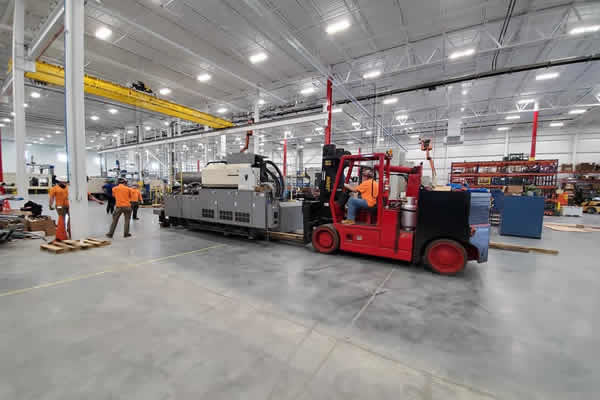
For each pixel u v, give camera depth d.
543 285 3.31
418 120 16.75
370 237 4.20
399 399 1.46
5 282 3.16
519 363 1.80
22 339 2.00
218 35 8.02
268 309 2.55
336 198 4.97
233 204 5.72
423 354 1.89
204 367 1.70
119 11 6.95
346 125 17.92
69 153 5.09
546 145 17.88
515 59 9.26
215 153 21.41
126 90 9.51
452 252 3.62
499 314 2.53
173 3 6.62
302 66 9.92
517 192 10.12
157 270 3.68
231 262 4.11
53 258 4.19
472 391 1.54
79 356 1.80
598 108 13.91
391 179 6.00
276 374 1.65
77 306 2.55
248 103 14.27
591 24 6.18
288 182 18.52
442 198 3.65
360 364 1.76
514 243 5.90
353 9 6.64
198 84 11.75
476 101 13.14
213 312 2.46
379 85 11.55
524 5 6.39
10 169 25.19
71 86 5.05
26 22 7.93
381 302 2.76
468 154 20.02
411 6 6.54
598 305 2.75
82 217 5.26
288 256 4.50
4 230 4.98
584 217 11.61
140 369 1.67
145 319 2.32
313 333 2.14
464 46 8.28
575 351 1.95
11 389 1.49
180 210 6.79
